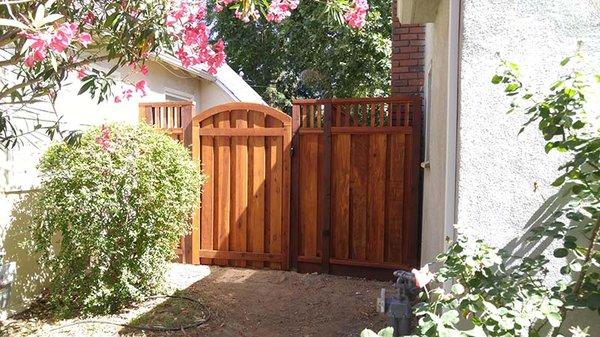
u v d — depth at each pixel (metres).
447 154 2.76
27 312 4.80
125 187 4.62
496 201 2.54
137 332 4.24
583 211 2.21
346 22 3.66
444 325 1.83
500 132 2.53
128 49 2.79
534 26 2.48
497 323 1.85
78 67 3.13
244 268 6.61
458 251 2.18
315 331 4.43
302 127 6.37
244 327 4.49
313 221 6.39
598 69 2.42
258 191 6.53
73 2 2.81
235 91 9.23
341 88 13.16
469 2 2.54
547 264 2.50
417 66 7.20
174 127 6.77
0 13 2.44
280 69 16.36
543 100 2.15
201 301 5.10
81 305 4.71
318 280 6.06
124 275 4.70
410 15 4.21
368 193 6.18
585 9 2.43
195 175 5.46
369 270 6.20
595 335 2.42
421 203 6.08
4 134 3.73
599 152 1.97
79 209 4.51
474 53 2.54
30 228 4.69
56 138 5.20
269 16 3.17
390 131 6.04
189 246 6.77
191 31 2.94
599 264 2.14
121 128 4.89
